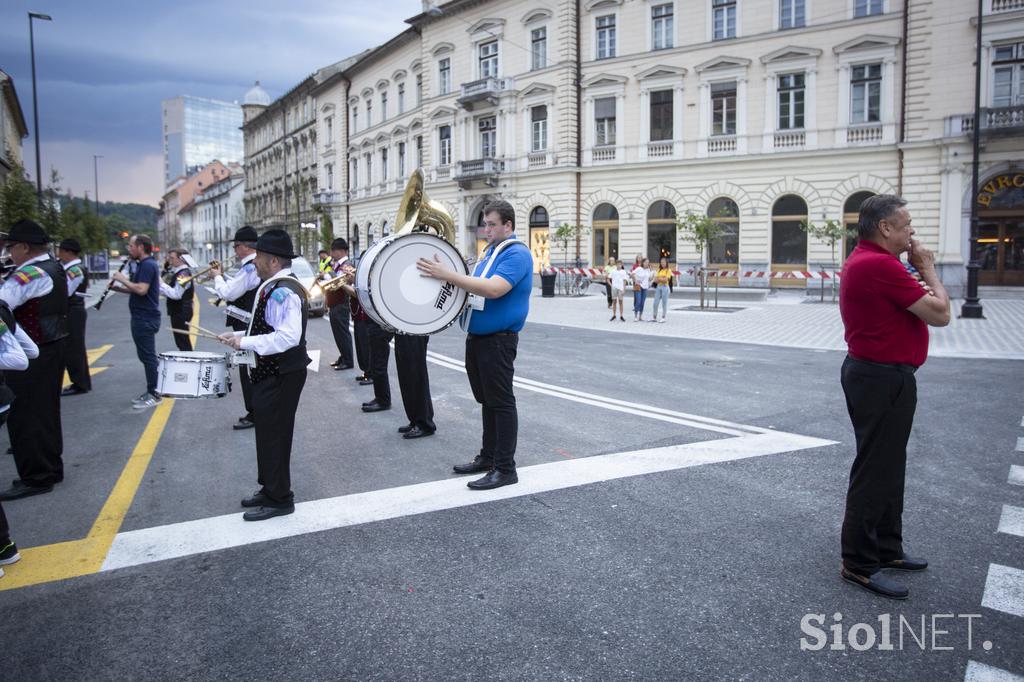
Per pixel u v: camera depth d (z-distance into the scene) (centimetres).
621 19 3003
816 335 1473
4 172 3112
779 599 334
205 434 662
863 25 2500
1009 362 1056
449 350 1235
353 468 545
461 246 3722
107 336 1514
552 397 812
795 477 509
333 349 1266
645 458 558
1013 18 2230
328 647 296
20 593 346
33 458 487
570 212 3180
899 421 339
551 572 362
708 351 1238
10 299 469
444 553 386
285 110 6250
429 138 3894
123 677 277
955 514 438
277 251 436
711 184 2845
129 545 401
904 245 346
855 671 279
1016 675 277
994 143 2280
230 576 362
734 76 2752
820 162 2611
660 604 329
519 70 3331
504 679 273
